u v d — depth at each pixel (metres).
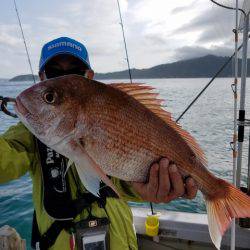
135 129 0.67
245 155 3.44
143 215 1.33
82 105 0.63
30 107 0.63
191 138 0.75
